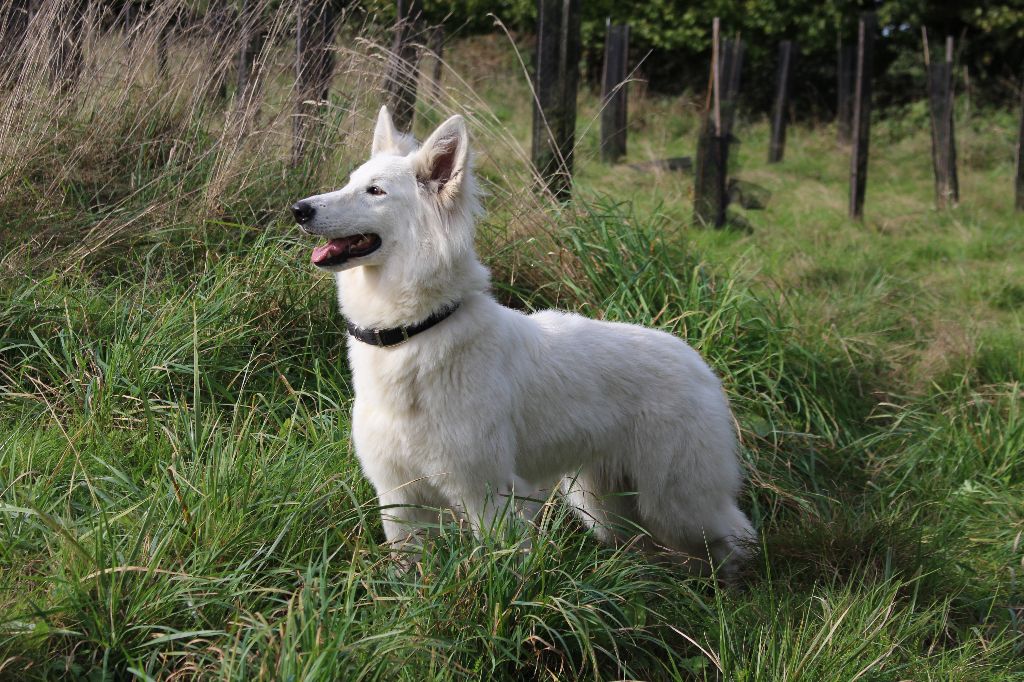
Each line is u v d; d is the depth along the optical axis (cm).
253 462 321
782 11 1834
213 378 404
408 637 257
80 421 363
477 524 304
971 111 1719
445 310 302
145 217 489
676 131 1490
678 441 345
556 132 632
